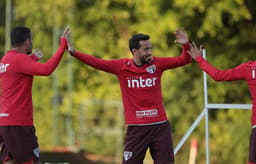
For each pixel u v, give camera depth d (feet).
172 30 181.78
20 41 76.38
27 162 76.48
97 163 167.63
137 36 77.61
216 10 173.99
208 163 92.38
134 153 78.79
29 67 74.64
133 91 78.13
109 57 207.00
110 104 202.39
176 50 188.96
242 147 170.71
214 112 190.49
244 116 175.52
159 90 79.05
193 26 187.73
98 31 209.56
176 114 189.78
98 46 209.15
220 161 177.68
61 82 210.59
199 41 189.67
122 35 206.90
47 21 209.97
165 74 189.98
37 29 216.74
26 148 75.87
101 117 204.23
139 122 78.18
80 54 77.66
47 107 213.46
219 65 188.24
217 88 187.52
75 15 210.59
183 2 174.81
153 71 78.18
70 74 204.54
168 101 191.52
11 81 75.46
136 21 206.90
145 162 167.43
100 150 196.03
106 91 207.51
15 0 218.59
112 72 78.84
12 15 219.00
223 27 187.11
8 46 181.06
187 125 188.03
